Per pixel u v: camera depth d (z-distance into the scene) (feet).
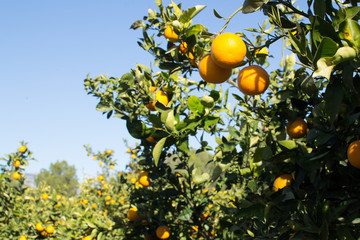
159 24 10.86
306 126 8.02
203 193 17.10
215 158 12.33
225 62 6.40
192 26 7.53
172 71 9.00
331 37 5.73
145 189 15.24
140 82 9.60
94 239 15.39
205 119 7.32
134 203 15.46
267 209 6.78
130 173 24.17
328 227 6.03
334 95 5.97
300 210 6.63
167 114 7.45
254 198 7.06
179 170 14.78
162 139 7.30
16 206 22.50
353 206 6.17
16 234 21.62
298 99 8.41
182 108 12.30
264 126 11.94
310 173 7.18
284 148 7.64
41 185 30.22
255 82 6.75
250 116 11.43
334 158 6.72
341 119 6.77
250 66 6.99
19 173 22.80
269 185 9.32
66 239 18.86
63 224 21.52
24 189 23.30
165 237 13.35
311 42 5.92
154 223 14.38
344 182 6.95
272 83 12.51
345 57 5.25
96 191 32.81
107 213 29.17
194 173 14.53
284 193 6.92
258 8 6.82
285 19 7.43
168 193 13.70
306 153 7.22
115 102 12.17
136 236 14.97
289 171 8.05
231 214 11.15
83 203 29.12
